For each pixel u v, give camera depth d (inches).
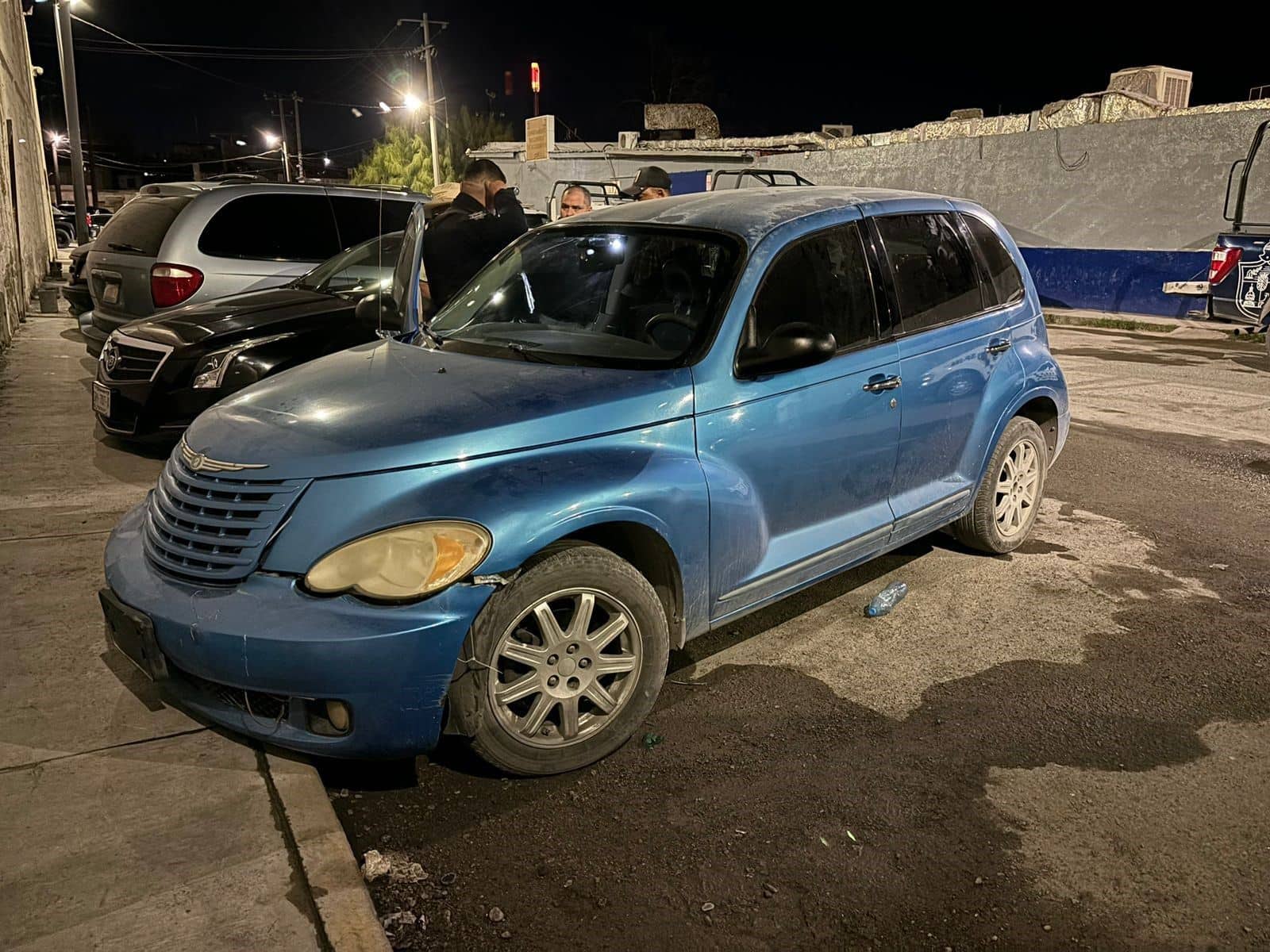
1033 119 735.1
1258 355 484.4
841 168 884.0
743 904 105.0
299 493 117.2
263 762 124.3
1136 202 676.1
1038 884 108.0
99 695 138.6
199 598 116.8
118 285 318.7
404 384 137.6
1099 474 266.4
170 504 127.8
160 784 119.0
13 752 124.3
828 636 169.5
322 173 3272.6
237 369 238.8
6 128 589.6
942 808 121.4
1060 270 702.5
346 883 103.1
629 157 1009.5
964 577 195.6
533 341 153.5
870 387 160.6
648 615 129.5
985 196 773.9
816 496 156.5
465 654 116.3
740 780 127.4
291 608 112.3
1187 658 161.0
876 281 166.6
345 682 110.4
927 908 104.5
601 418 129.9
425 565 112.2
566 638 123.6
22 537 197.5
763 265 149.3
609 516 124.4
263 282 307.7
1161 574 196.9
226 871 104.3
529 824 118.5
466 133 1686.8
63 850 106.6
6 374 366.6
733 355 142.7
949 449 182.1
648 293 153.2
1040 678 154.6
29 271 689.6
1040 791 124.7
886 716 143.4
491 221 249.4
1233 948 98.8
